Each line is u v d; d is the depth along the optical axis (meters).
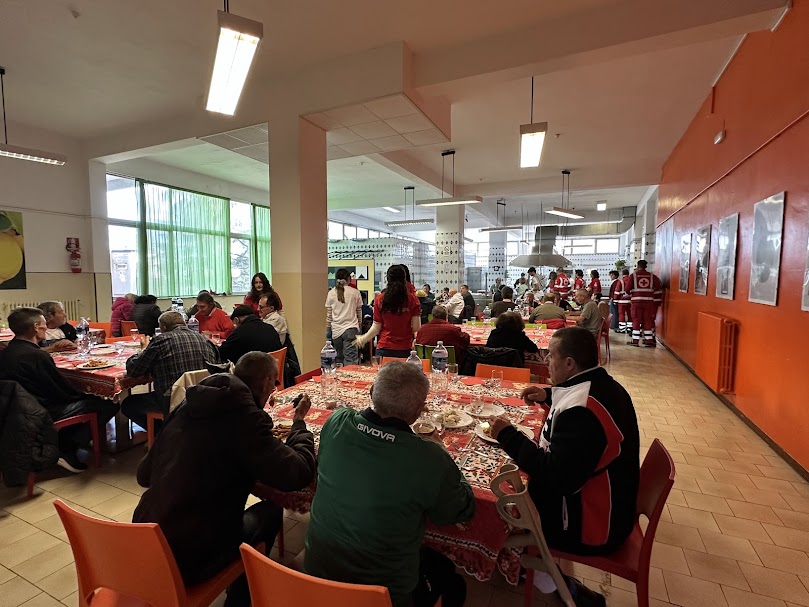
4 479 2.28
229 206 9.02
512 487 1.21
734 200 3.81
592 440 1.19
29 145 5.55
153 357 2.58
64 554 1.88
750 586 1.69
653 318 7.30
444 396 2.05
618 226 13.42
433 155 6.96
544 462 1.22
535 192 8.80
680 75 4.16
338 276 4.52
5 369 2.46
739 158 3.66
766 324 3.10
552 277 10.55
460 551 1.18
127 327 5.13
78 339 3.94
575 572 1.78
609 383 1.31
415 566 1.02
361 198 10.49
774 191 2.99
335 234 13.62
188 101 4.70
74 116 5.16
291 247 4.23
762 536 2.02
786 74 2.79
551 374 1.48
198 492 1.16
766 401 3.08
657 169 7.71
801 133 2.61
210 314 4.54
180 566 1.15
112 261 6.87
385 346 3.40
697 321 4.95
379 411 1.10
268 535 1.45
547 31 3.23
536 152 4.11
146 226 7.32
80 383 2.76
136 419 2.83
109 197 6.79
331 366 2.29
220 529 1.21
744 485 2.49
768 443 3.06
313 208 4.32
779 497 2.36
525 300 7.32
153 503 1.16
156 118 5.21
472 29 3.32
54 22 3.23
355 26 3.27
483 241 18.81
